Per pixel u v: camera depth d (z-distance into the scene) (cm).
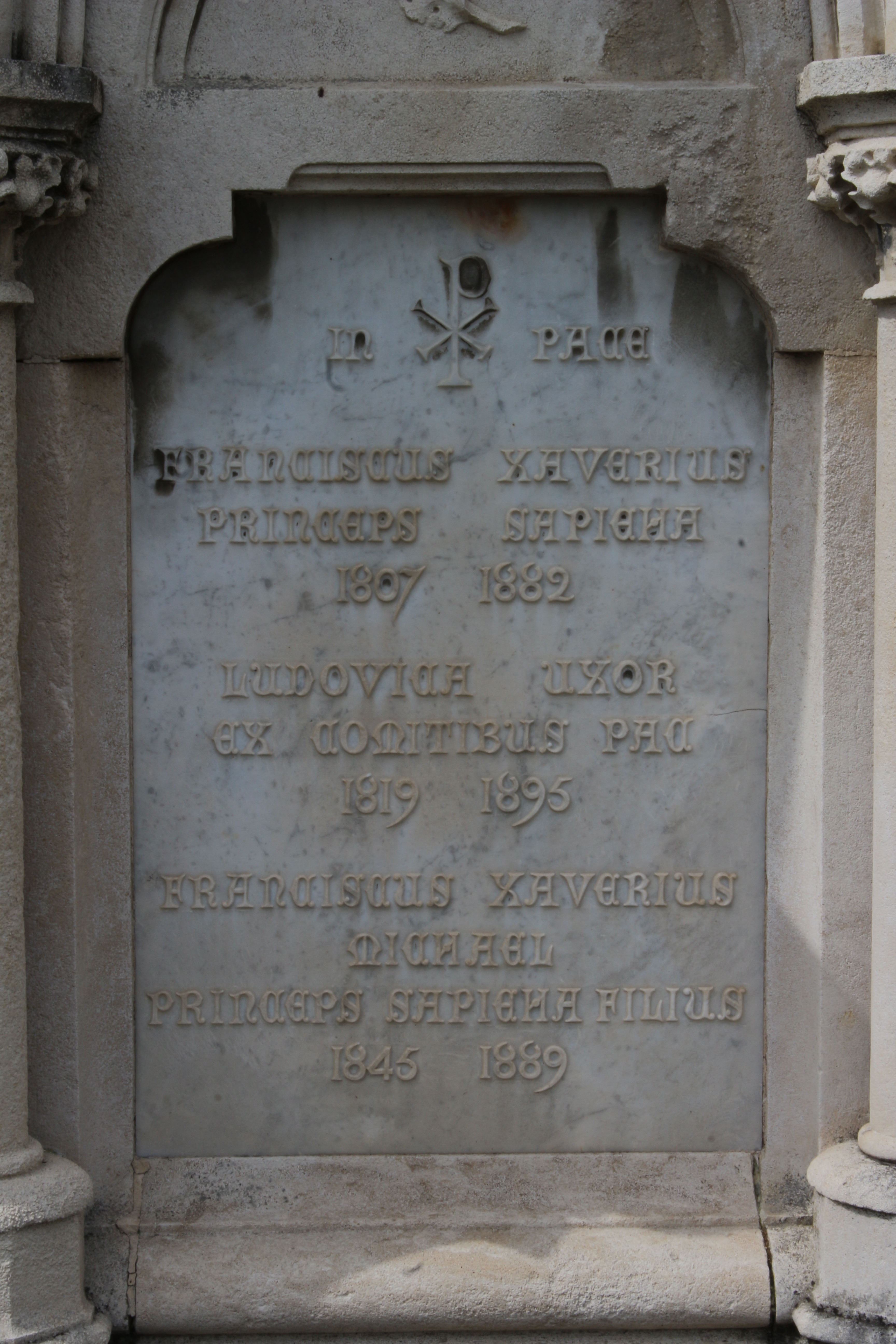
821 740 322
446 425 327
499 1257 320
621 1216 329
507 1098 339
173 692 330
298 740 332
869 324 318
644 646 332
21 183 286
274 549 329
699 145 313
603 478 329
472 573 330
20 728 303
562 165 314
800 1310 317
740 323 328
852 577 321
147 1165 334
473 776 333
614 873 336
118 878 328
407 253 324
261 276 323
